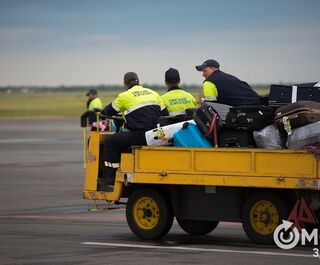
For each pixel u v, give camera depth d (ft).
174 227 86.58
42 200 110.01
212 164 72.23
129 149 80.28
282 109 70.49
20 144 238.68
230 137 73.10
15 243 74.95
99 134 81.35
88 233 81.41
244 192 72.90
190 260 65.36
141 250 70.64
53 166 163.73
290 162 68.90
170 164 74.28
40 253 69.41
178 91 85.92
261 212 71.56
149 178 75.20
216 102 78.48
